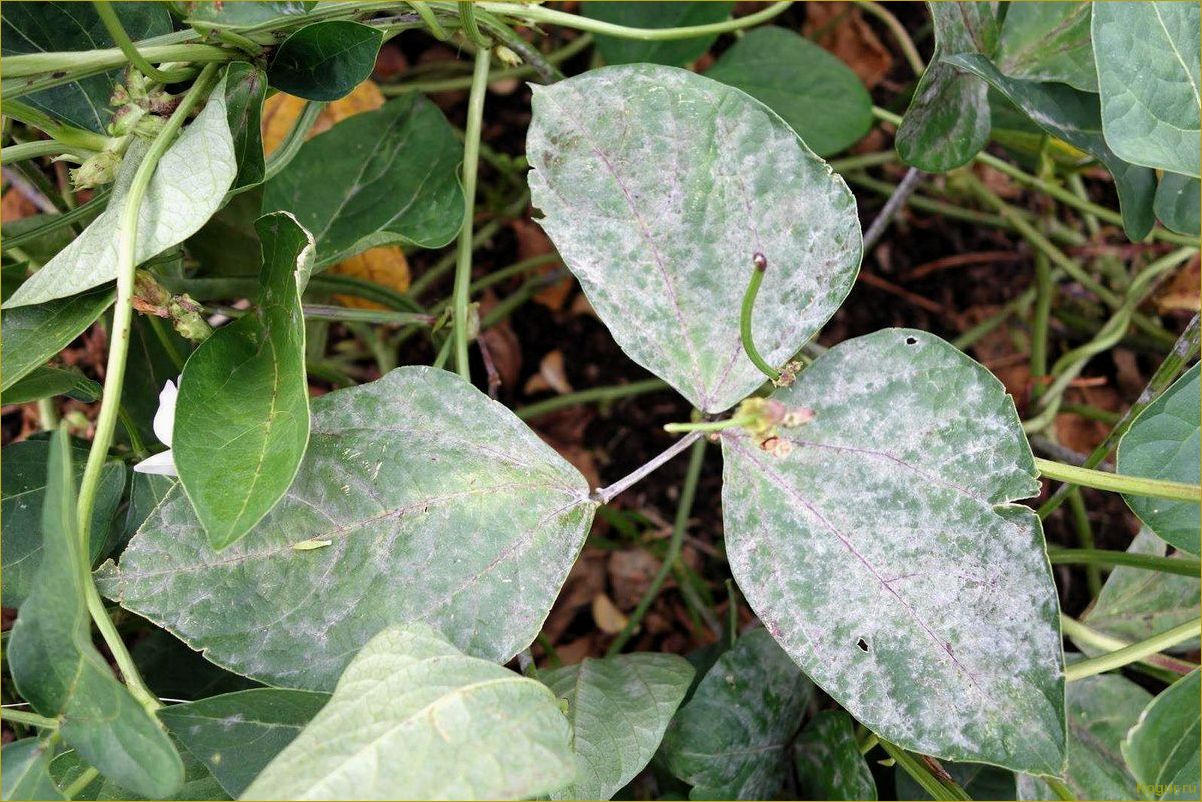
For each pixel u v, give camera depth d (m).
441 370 0.40
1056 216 0.67
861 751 0.46
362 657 0.36
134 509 0.44
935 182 0.67
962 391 0.39
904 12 0.69
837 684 0.39
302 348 0.37
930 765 0.44
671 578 0.60
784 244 0.40
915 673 0.39
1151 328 0.61
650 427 0.63
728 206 0.40
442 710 0.35
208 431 0.37
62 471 0.34
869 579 0.39
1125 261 0.66
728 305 0.40
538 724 0.36
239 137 0.42
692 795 0.44
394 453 0.39
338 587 0.39
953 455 0.39
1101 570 0.60
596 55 0.64
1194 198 0.46
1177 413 0.40
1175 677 0.48
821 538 0.40
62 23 0.42
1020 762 0.38
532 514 0.39
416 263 0.65
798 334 0.40
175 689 0.46
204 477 0.36
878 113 0.55
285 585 0.39
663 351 0.41
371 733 0.35
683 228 0.41
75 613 0.35
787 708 0.47
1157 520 0.41
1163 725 0.36
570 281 0.65
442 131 0.50
